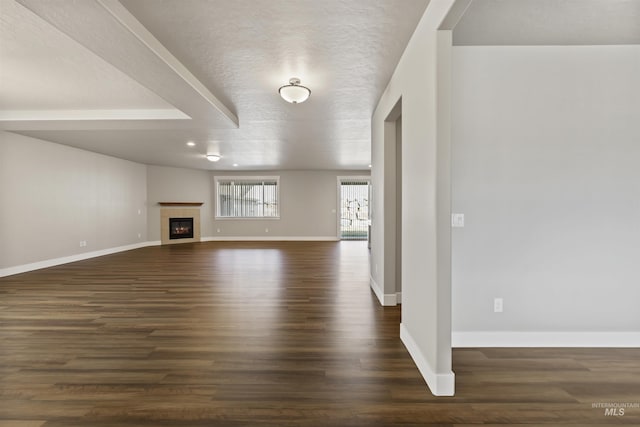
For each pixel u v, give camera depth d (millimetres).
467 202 2562
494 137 2562
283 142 6109
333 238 10453
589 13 2064
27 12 2141
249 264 6246
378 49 2592
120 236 7996
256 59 2768
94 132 5273
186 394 1933
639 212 2541
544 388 1988
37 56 2838
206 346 2604
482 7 1983
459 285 2574
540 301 2566
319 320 3207
